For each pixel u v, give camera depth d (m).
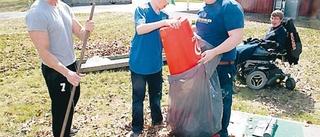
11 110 4.11
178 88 2.84
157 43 3.18
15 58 6.50
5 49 7.22
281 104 4.43
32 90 4.83
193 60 2.73
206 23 2.76
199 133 2.92
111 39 8.52
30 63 6.17
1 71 5.66
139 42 3.13
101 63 5.78
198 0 18.58
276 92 4.88
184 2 17.53
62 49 2.70
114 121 3.85
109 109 4.19
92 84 5.06
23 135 3.53
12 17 12.88
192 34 2.76
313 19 12.78
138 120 3.46
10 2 17.83
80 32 3.00
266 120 3.63
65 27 2.73
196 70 2.73
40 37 2.46
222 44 2.63
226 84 2.97
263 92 4.87
